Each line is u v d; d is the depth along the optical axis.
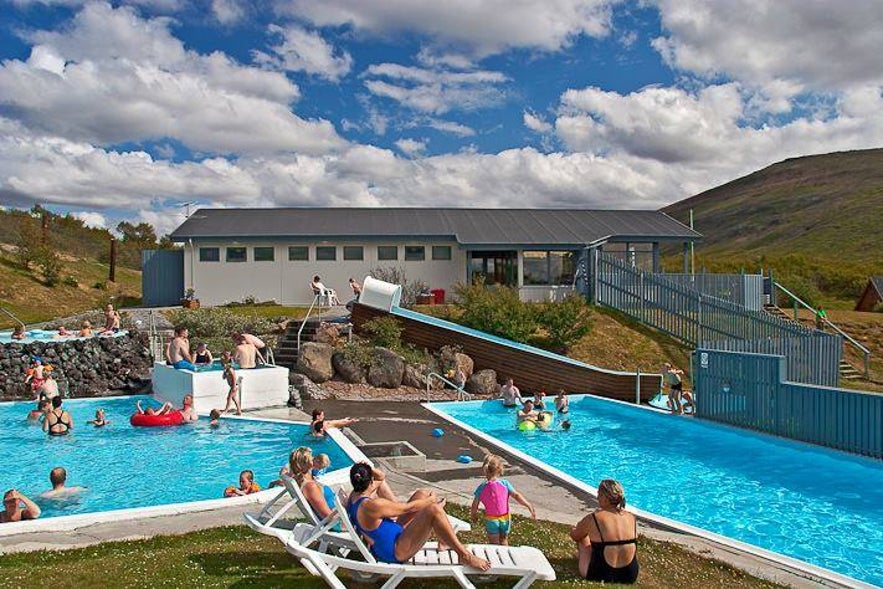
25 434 15.84
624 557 6.46
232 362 18.94
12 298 38.41
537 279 34.94
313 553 5.80
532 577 5.52
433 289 33.88
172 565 6.52
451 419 16.97
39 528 8.33
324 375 21.36
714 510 11.02
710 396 17.12
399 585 5.97
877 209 119.06
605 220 38.59
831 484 12.34
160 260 34.62
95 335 23.23
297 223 34.81
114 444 14.84
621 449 15.33
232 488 10.37
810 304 44.09
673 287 28.05
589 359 25.94
